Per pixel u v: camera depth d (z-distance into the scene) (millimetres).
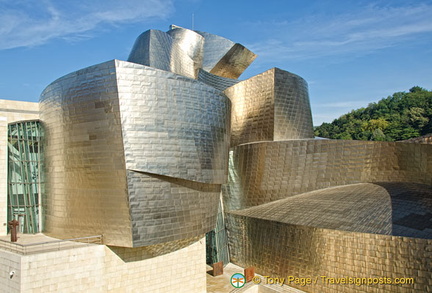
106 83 19750
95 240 21047
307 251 22750
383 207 21531
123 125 19422
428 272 17609
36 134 29016
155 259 22219
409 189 23438
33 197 27891
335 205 23344
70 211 22188
